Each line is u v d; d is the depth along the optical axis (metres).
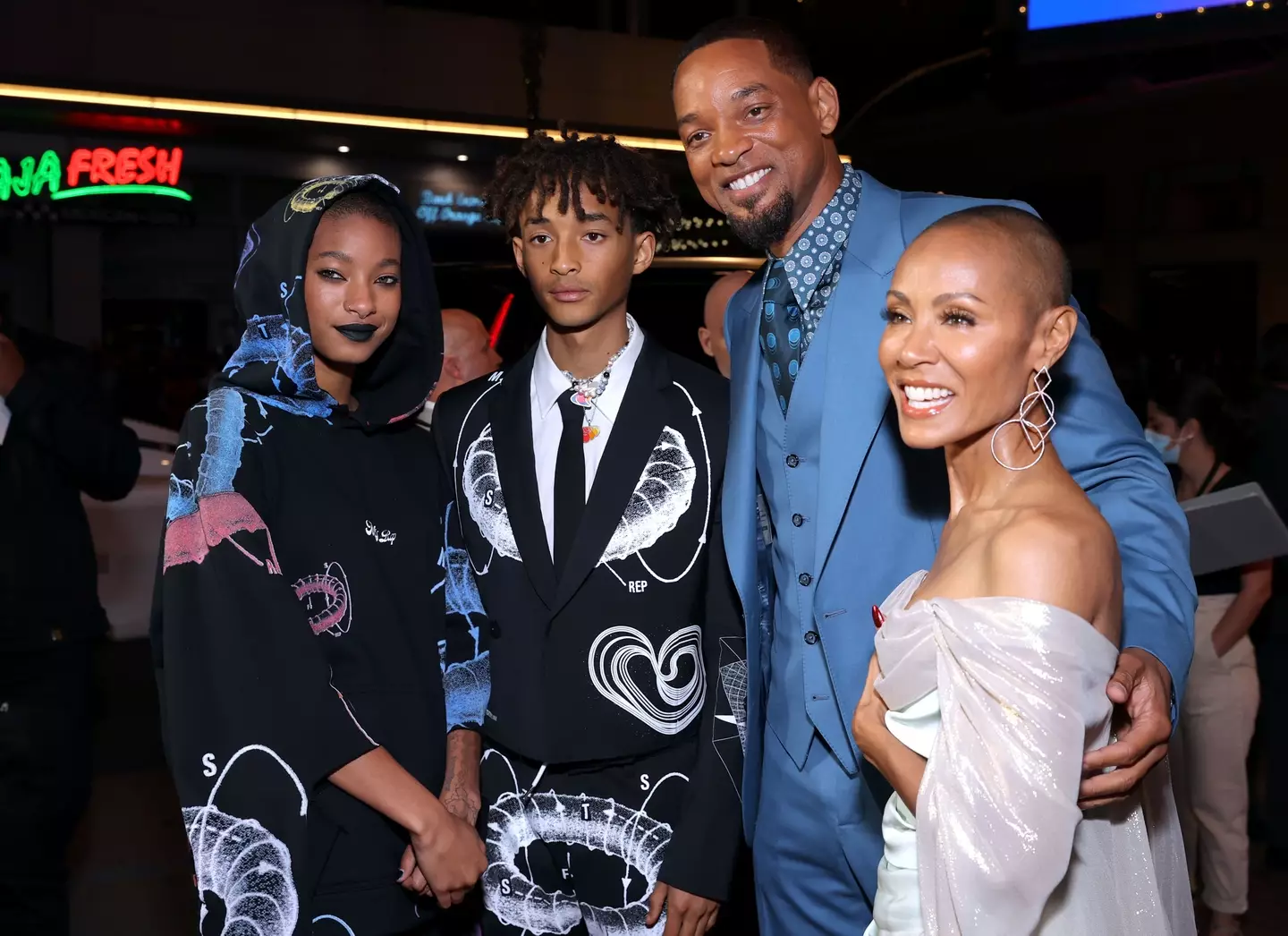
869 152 14.29
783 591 2.13
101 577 6.41
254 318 2.12
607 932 2.15
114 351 8.23
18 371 3.16
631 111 9.79
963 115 13.12
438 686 2.21
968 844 1.32
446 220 9.12
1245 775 3.61
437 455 2.34
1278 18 5.09
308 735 1.93
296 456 2.11
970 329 1.39
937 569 1.49
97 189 8.20
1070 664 1.30
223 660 1.92
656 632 2.13
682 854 2.10
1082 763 1.35
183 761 1.92
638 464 2.17
